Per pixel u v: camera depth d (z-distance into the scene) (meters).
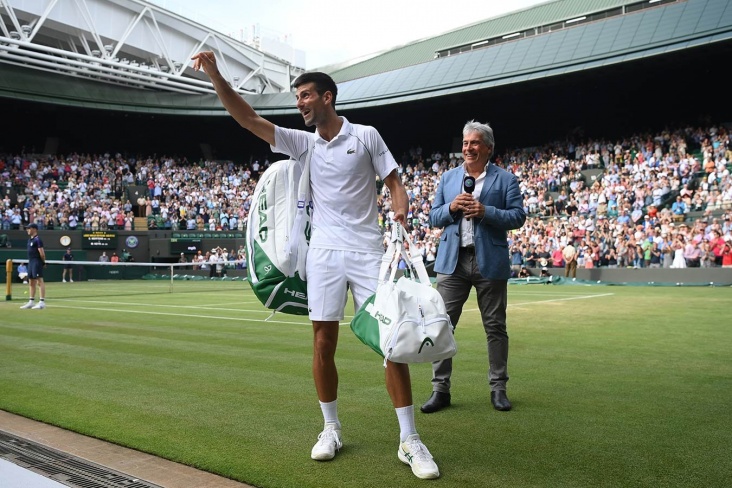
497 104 34.31
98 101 32.72
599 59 26.36
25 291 19.02
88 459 3.08
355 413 3.96
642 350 6.43
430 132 37.41
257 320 9.75
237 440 3.36
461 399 4.34
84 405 4.14
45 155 33.66
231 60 35.75
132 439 3.36
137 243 29.61
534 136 34.31
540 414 3.90
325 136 3.29
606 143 28.98
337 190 3.22
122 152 38.22
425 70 32.62
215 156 40.28
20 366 5.62
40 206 28.47
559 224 23.92
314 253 3.20
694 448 3.18
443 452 3.17
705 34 23.75
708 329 8.12
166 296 16.52
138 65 31.44
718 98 29.03
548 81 28.91
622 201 23.67
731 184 21.58
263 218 3.29
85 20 28.00
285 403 4.21
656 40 25.09
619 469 2.89
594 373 5.21
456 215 4.25
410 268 3.18
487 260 4.09
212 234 30.67
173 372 5.34
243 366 5.64
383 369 5.46
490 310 4.18
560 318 9.59
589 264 21.30
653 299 13.43
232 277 28.89
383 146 3.27
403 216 3.12
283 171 3.33
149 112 34.12
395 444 3.32
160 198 32.44
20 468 2.95
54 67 31.08
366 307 3.01
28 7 26.17
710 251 19.17
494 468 2.92
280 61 39.38
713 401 4.20
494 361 4.16
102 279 28.62
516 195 4.24
